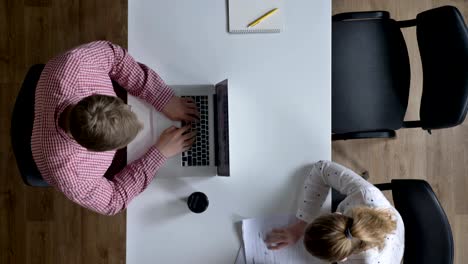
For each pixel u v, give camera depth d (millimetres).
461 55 1442
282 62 1405
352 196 1347
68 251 2025
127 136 1062
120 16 2072
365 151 2221
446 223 1389
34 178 1334
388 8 2229
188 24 1375
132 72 1314
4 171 2018
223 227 1370
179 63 1379
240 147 1393
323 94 1420
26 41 2049
